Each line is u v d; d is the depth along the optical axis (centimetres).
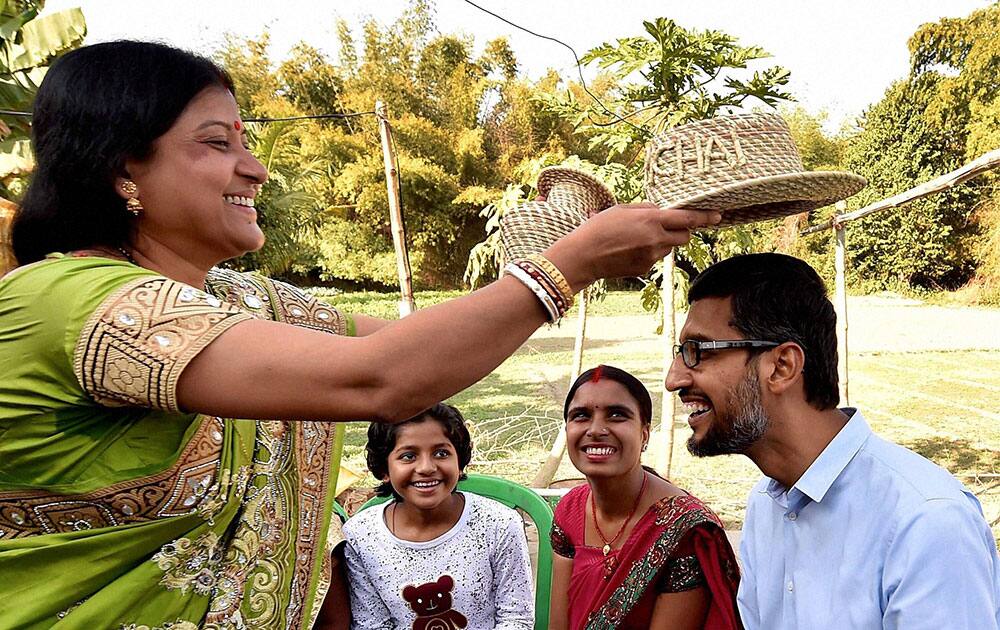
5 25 543
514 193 689
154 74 110
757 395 148
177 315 99
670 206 110
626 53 566
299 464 141
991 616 128
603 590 204
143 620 115
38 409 103
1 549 108
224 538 124
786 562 157
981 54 2138
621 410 207
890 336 1588
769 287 147
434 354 96
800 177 108
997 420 868
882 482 141
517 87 2964
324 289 2994
